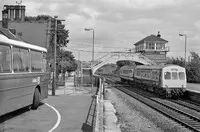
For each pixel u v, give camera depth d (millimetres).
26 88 12891
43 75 15797
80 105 17281
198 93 24828
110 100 24734
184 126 13875
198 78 47781
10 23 35719
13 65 11305
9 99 10836
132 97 27531
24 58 12680
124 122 15016
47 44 35188
